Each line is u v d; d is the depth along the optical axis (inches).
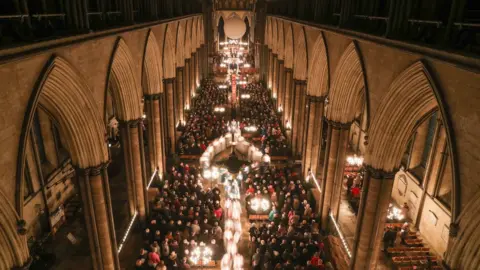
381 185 538.6
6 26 321.4
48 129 754.2
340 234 739.4
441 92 373.4
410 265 660.1
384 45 462.0
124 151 740.7
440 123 681.6
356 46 583.8
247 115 1427.2
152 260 629.0
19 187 356.2
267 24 1889.8
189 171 974.4
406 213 773.9
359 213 579.5
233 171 529.3
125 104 697.6
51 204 759.7
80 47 461.4
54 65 396.8
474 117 323.0
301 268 610.9
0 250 339.6
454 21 344.8
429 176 727.1
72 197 860.0
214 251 703.7
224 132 1168.8
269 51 1793.8
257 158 657.0
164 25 936.3
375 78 533.6
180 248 698.8
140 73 748.6
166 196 819.4
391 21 455.8
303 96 1045.8
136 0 772.0
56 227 757.9
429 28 401.1
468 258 332.5
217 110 1357.0
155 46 840.9
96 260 579.5
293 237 697.0
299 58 1025.5
